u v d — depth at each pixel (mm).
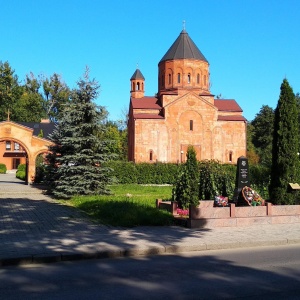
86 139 24328
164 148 51875
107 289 6820
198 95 53031
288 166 16594
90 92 24891
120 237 11297
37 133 72812
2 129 38438
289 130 16750
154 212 14648
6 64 70188
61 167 24328
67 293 6590
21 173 50438
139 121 51469
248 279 7465
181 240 10945
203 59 55875
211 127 53062
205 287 6941
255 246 10969
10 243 10266
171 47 56656
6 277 7664
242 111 55281
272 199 16891
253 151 71688
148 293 6586
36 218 15078
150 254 9891
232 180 20203
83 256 9281
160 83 57031
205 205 16406
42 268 8430
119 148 70188
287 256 9648
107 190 24703
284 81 17047
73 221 14312
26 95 85125
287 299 6301
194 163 16391
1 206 19422
